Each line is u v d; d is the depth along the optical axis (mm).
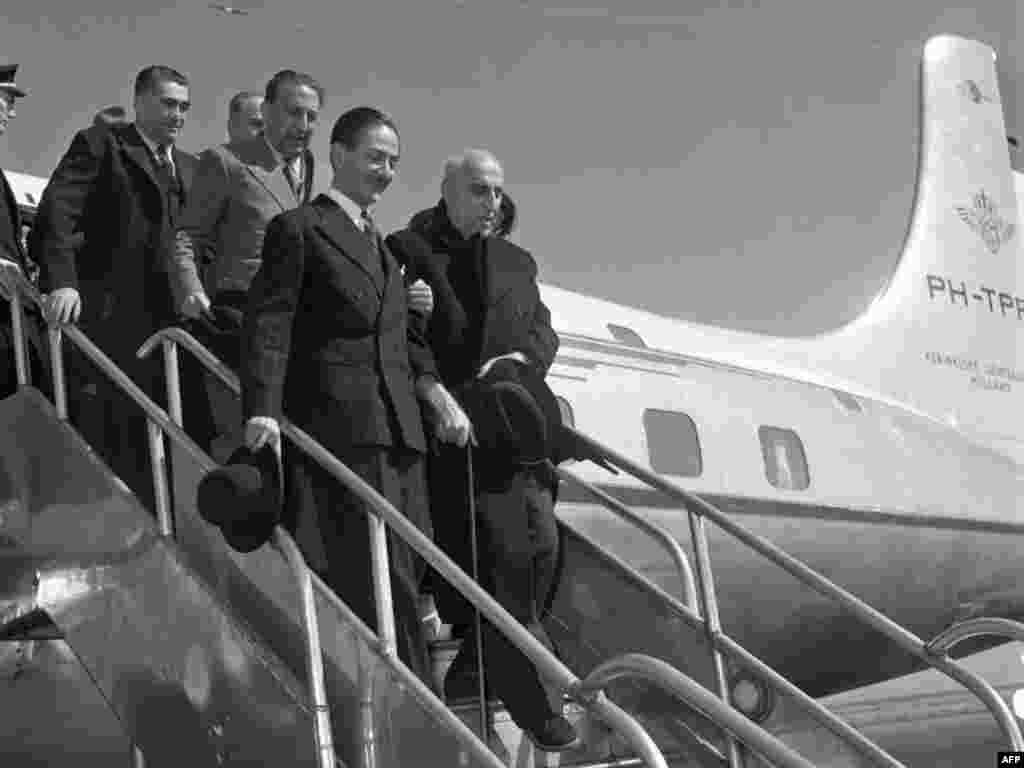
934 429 11961
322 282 4438
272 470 4184
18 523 4922
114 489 4613
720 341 11312
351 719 4137
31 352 5223
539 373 5000
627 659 3844
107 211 5445
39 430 4910
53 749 7766
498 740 4977
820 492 10203
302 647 4199
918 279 14500
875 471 10742
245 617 4367
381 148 4574
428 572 4988
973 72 15844
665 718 5418
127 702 4488
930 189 15078
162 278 5461
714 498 9438
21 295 5047
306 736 4012
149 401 4633
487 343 4930
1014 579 11602
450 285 4980
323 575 4352
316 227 4449
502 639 4676
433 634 5895
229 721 4203
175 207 5539
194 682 4301
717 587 9469
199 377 5348
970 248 15047
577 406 9055
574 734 4703
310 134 5500
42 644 7441
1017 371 15062
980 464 11758
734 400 10148
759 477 9836
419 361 4742
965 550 11125
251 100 5699
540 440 4676
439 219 5094
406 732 4004
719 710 3748
